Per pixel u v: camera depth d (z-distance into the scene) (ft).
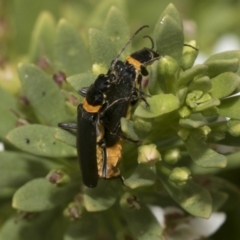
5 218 0.47
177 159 0.39
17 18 0.52
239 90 0.38
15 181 0.43
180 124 0.37
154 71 0.38
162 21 0.37
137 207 0.39
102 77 0.38
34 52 0.48
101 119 0.38
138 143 0.38
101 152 0.38
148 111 0.36
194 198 0.38
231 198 0.43
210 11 0.60
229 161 0.45
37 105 0.42
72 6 0.59
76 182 0.41
